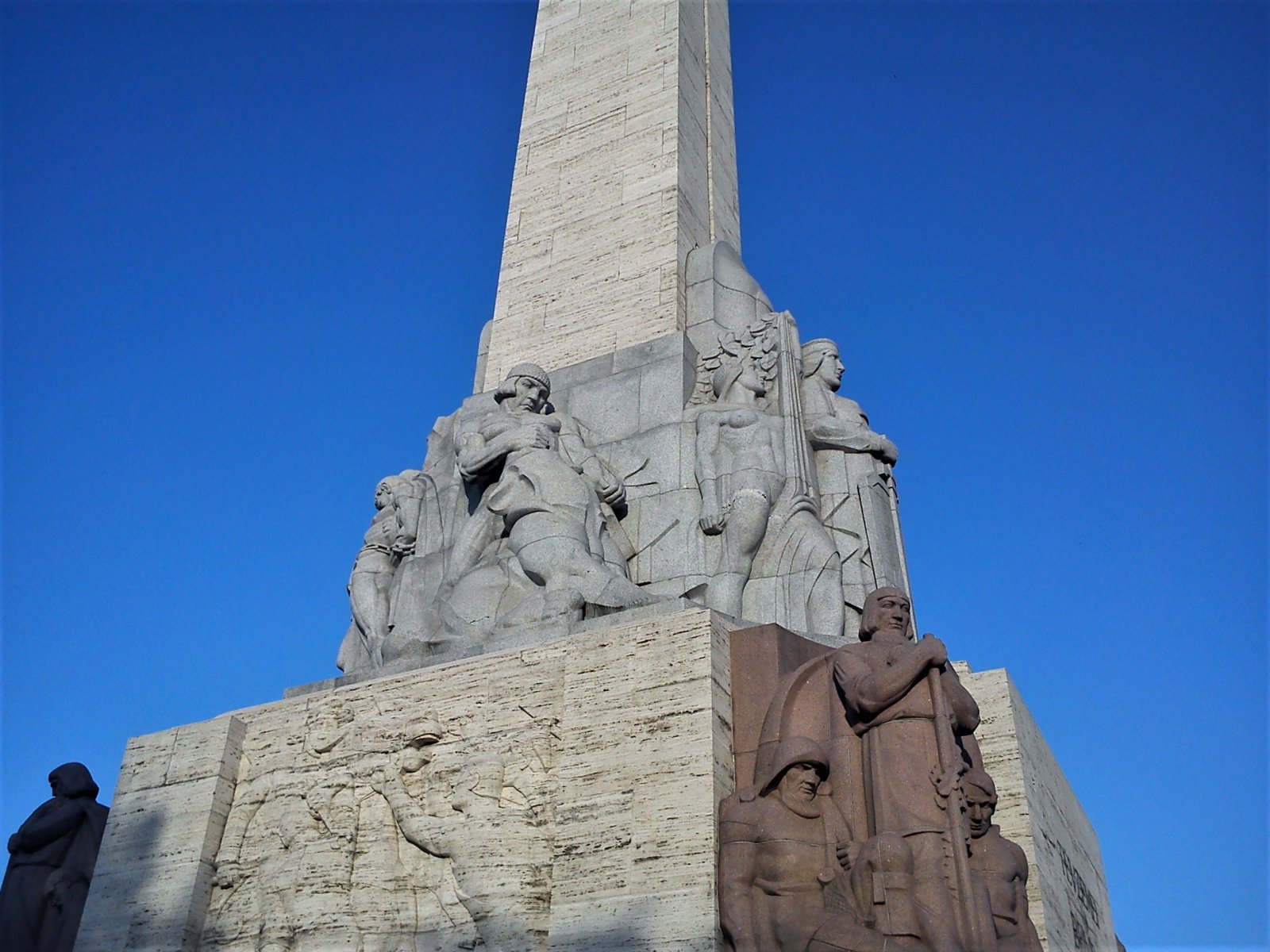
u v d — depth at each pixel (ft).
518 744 30.32
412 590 38.50
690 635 29.50
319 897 30.53
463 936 28.50
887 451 41.65
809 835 26.14
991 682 34.30
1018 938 26.07
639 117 52.95
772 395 41.60
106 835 35.40
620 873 26.99
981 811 27.45
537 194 53.62
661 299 46.32
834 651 29.19
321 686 35.83
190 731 35.91
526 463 37.45
